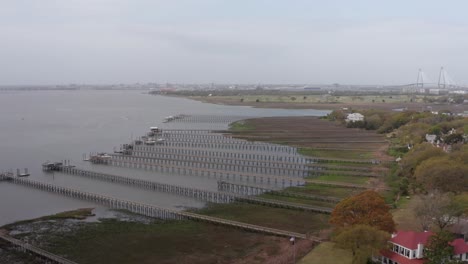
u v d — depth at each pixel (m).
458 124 197.62
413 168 125.19
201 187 130.75
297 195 116.62
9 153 186.12
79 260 76.12
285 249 80.31
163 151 190.88
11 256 77.62
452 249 63.22
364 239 65.50
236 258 77.62
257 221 97.00
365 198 75.88
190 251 80.75
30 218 100.62
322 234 84.69
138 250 81.12
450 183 98.38
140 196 120.69
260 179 139.38
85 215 102.25
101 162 170.25
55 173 150.62
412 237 67.25
